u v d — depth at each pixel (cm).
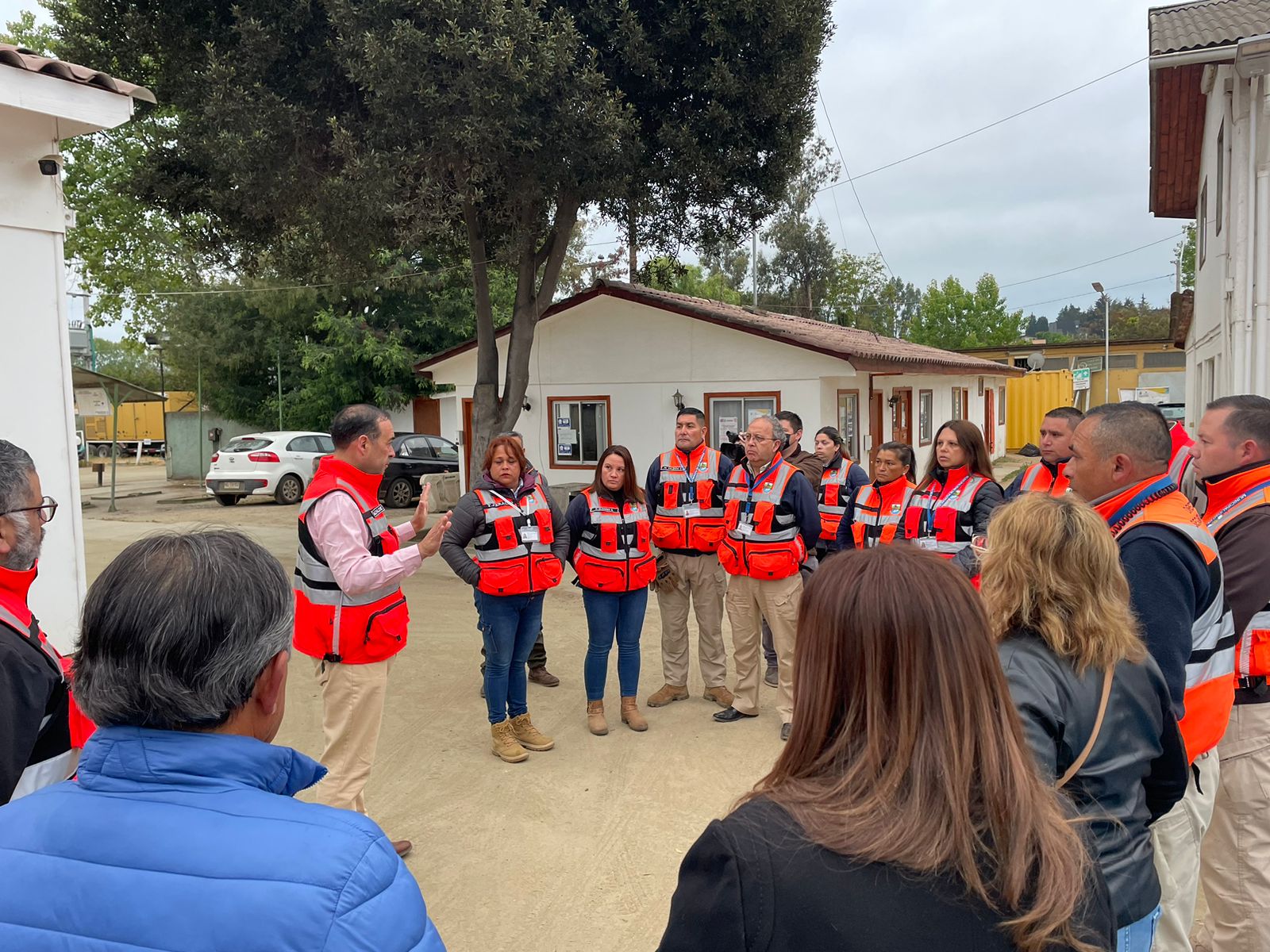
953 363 1830
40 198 518
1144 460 251
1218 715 236
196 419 2431
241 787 118
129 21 968
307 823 115
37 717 190
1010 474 2236
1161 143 1105
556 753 511
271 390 2464
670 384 1371
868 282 4819
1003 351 3781
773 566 527
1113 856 168
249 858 109
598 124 905
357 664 354
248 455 1777
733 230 1201
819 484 648
